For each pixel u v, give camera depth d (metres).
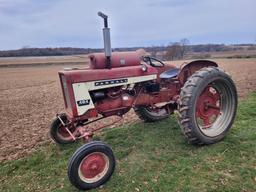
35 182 3.41
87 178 3.09
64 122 4.32
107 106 3.88
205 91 4.04
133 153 3.93
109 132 4.84
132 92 4.11
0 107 8.59
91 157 3.08
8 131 5.56
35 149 4.45
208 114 4.12
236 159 3.47
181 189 2.95
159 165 3.52
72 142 4.51
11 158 4.17
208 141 3.88
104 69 3.69
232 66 20.34
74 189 3.16
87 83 3.55
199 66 4.36
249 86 8.85
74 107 3.50
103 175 3.15
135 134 4.64
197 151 3.79
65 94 3.73
